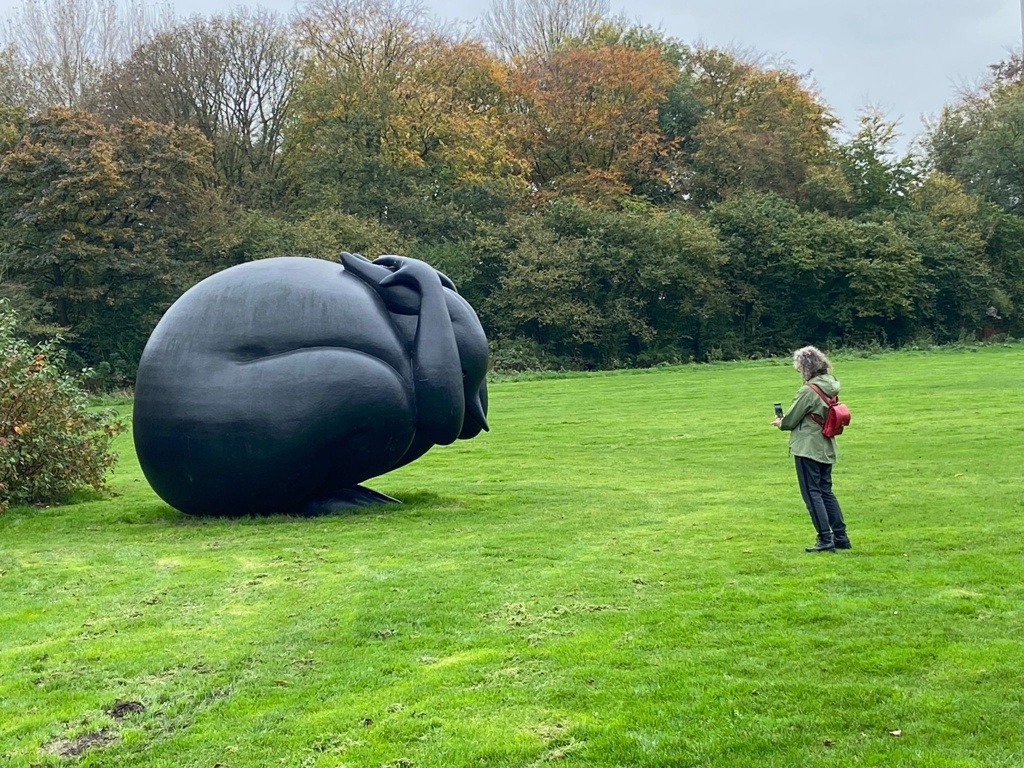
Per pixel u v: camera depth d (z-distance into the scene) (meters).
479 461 17.42
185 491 11.48
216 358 11.23
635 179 56.19
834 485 13.02
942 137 66.81
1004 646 6.25
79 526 11.83
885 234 50.16
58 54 48.12
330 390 11.07
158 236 37.75
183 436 11.14
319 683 6.13
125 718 5.74
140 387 11.44
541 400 28.81
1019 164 59.84
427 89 49.69
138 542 10.60
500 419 24.17
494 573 8.56
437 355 11.47
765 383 32.06
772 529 10.19
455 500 12.89
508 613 7.35
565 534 10.31
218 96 45.91
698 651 6.37
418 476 15.73
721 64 63.12
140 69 45.00
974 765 4.74
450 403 11.48
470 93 53.16
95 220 36.81
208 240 38.91
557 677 6.03
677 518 11.16
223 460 11.12
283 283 11.42
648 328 45.84
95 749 5.34
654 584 8.05
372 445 11.39
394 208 45.78
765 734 5.14
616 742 5.12
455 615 7.32
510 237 45.94
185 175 38.41
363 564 9.14
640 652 6.41
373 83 47.34
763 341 49.59
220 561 9.46
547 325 44.97
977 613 6.98
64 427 13.84
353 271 11.84
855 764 4.80
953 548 9.02
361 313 11.42
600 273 45.62
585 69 55.38
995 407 21.89
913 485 12.82
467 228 46.91
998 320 53.84
